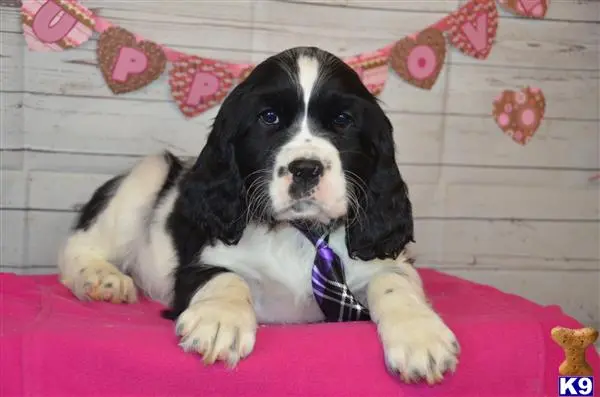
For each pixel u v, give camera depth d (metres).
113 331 0.74
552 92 1.27
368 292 0.84
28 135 1.15
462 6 1.22
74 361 0.72
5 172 1.14
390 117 1.22
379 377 0.74
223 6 1.17
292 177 0.79
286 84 0.83
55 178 1.16
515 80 1.26
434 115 1.24
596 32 1.27
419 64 1.19
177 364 0.72
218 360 0.72
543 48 1.26
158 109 1.17
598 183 1.30
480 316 0.84
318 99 0.83
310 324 0.82
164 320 0.84
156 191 1.04
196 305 0.75
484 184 1.26
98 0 1.14
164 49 1.14
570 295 1.31
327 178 0.80
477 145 1.26
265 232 0.87
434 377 0.72
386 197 0.87
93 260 1.01
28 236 1.16
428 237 1.25
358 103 0.84
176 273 0.90
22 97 1.14
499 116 1.25
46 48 1.12
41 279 1.04
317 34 1.19
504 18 1.24
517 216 1.28
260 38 1.18
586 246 1.31
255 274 0.88
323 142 0.82
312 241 0.87
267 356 0.73
